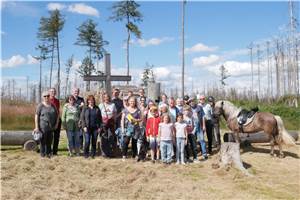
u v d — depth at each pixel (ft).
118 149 39.78
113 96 39.47
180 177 31.42
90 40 140.87
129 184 29.09
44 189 27.53
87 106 36.94
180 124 35.73
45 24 140.26
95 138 36.94
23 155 39.17
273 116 39.17
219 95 165.07
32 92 168.86
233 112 40.70
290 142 39.40
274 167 36.17
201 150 40.19
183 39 81.87
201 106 38.99
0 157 37.73
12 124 61.67
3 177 29.76
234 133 40.68
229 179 31.37
